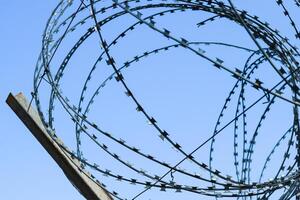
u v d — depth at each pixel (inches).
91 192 598.9
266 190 508.7
